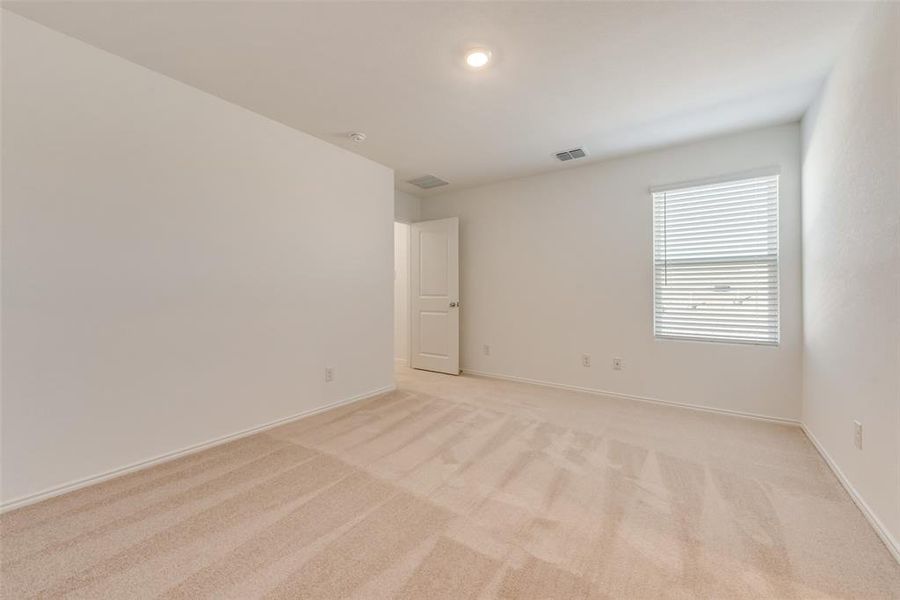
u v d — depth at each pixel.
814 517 1.62
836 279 2.03
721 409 3.07
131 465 2.04
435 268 4.73
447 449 2.34
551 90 2.33
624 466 2.11
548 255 3.97
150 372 2.12
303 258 2.95
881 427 1.51
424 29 1.79
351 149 3.30
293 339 2.88
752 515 1.64
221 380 2.44
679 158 3.23
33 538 1.48
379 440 2.49
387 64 2.07
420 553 1.40
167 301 2.19
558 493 1.83
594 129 2.88
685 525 1.57
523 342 4.15
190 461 2.18
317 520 1.60
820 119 2.29
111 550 1.41
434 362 4.75
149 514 1.64
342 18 1.71
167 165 2.19
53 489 1.79
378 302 3.64
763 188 2.92
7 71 1.68
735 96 2.40
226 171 2.46
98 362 1.94
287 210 2.83
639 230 3.43
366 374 3.51
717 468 2.09
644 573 1.30
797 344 2.79
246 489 1.86
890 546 1.40
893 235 1.43
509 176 4.05
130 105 2.04
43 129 1.77
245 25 1.76
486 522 1.59
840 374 1.96
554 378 3.94
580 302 3.76
